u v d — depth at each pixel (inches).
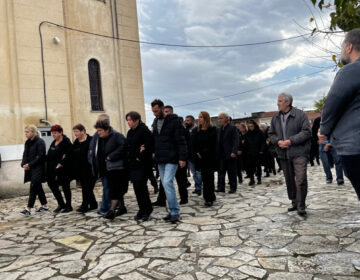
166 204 250.5
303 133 172.6
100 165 218.4
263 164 389.7
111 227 189.5
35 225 214.4
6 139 384.8
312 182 303.3
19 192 381.7
